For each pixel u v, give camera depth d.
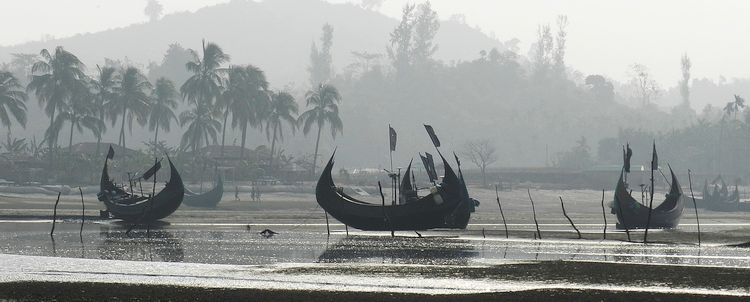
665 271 111.81
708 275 107.69
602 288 96.06
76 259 128.88
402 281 103.25
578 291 92.88
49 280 101.94
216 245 158.38
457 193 190.88
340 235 188.88
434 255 140.25
